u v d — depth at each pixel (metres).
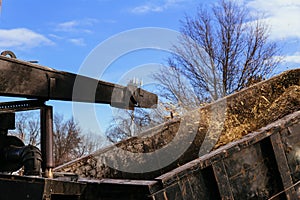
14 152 3.06
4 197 2.59
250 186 3.53
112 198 3.33
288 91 5.25
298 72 5.55
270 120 4.92
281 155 3.68
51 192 2.86
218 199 3.37
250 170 3.55
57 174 3.34
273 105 5.12
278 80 5.52
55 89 3.14
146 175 4.62
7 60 2.88
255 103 5.25
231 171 3.46
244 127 5.04
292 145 3.76
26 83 2.98
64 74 3.21
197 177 3.34
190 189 3.29
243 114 5.16
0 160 3.10
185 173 3.28
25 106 3.17
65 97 3.21
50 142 3.20
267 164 3.66
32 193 2.73
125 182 3.30
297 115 3.86
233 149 3.48
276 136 3.69
